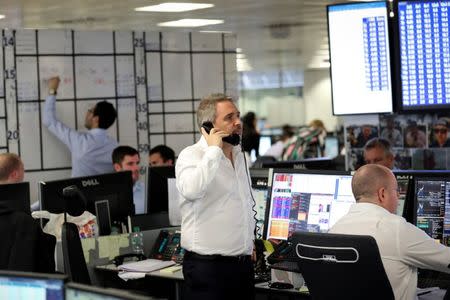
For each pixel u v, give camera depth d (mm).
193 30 9102
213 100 3631
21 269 3525
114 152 5820
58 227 4477
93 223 4660
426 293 3707
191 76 7461
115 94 7031
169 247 4672
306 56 13195
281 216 4242
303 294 3779
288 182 4258
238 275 3641
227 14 7715
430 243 3268
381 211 3355
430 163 5266
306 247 3275
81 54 6867
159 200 5168
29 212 3820
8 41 6578
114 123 7016
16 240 3553
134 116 7121
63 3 6543
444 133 5203
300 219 4164
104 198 4824
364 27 5250
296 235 3316
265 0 6789
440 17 5094
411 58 5156
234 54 7703
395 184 3434
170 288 4820
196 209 3609
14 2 6371
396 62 5180
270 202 4305
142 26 8562
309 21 8461
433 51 5121
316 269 3268
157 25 8523
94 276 4570
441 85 5137
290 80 19656
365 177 3406
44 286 2293
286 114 20016
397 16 5133
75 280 3732
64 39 6785
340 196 4051
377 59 5254
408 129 5340
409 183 3996
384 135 5449
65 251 3754
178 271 4355
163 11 7379
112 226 4863
